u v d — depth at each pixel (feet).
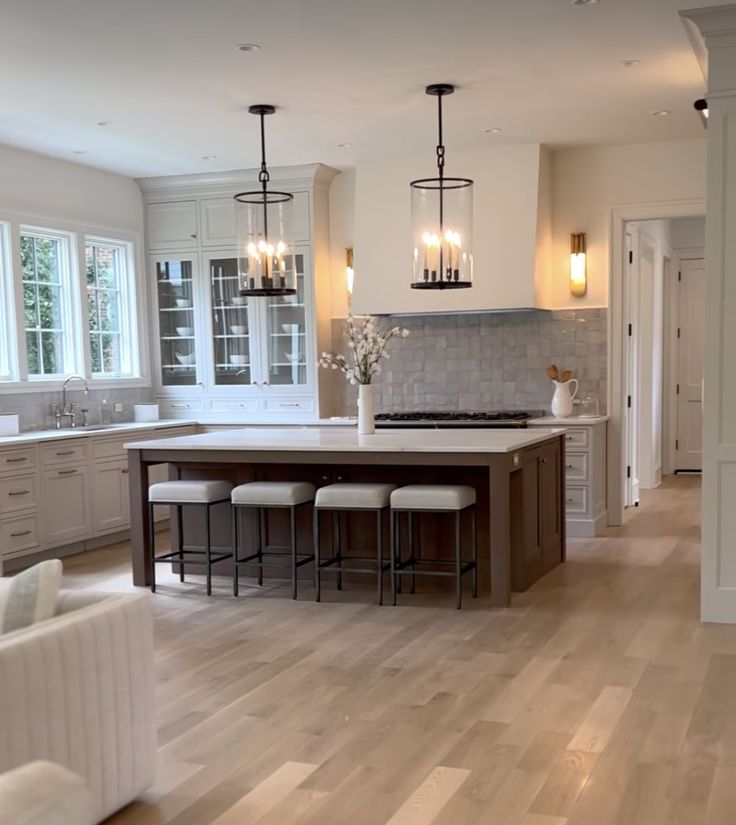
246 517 19.42
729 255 14.64
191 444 18.16
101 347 26.05
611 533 23.24
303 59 16.30
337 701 12.13
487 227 23.53
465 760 10.24
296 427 25.43
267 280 18.39
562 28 14.99
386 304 24.62
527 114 20.33
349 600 17.34
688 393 34.47
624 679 12.71
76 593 9.61
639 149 23.58
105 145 22.49
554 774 9.84
